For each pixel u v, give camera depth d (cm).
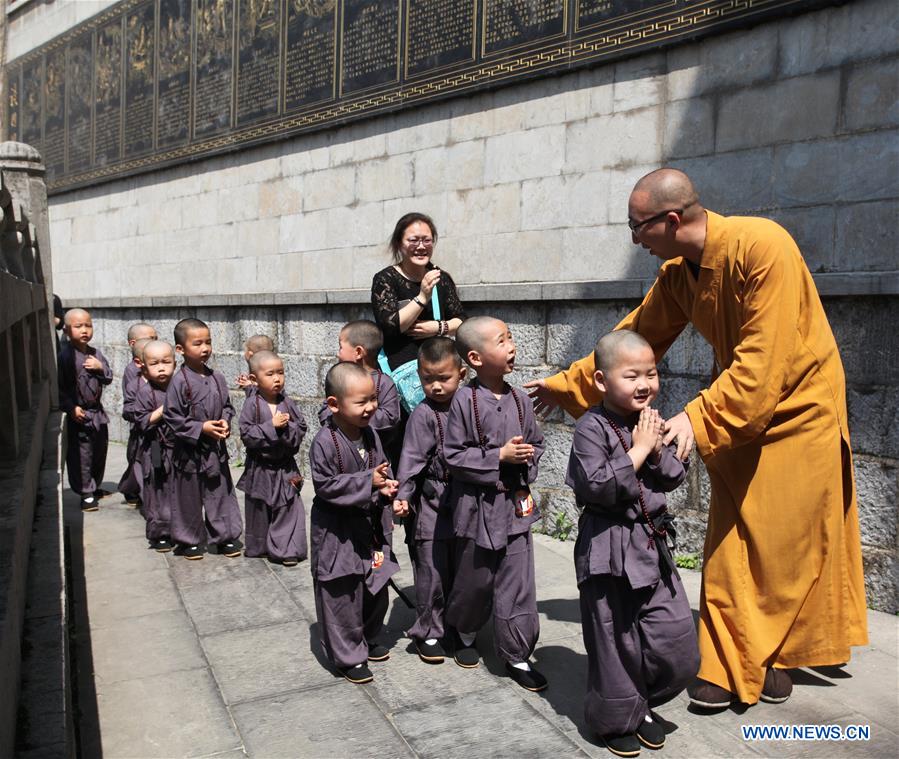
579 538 285
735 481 312
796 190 460
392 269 476
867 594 418
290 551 511
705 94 500
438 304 472
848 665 347
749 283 298
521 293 572
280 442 507
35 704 222
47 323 711
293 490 518
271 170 857
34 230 652
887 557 411
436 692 329
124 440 1097
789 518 302
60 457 490
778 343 291
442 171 670
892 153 423
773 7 460
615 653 275
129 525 625
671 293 344
